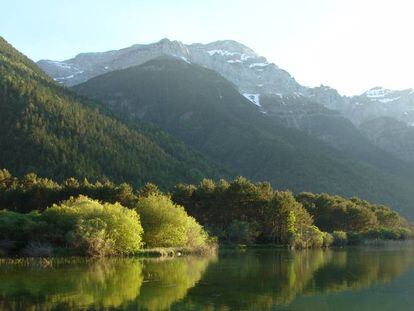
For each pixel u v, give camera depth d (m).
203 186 143.50
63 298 47.06
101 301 46.16
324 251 122.00
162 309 43.62
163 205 101.81
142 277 61.56
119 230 87.06
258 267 76.44
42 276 60.22
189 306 45.12
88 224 83.00
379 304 48.78
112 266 71.94
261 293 52.81
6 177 148.25
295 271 72.50
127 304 45.22
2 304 44.12
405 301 50.34
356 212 169.62
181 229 100.88
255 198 137.00
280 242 137.75
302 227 136.00
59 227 87.19
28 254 79.44
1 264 70.50
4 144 193.50
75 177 186.12
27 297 47.25
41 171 183.38
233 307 45.41
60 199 132.50
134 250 89.81
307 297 51.53
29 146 194.12
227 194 136.62
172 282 58.16
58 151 197.62
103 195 130.25
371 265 84.25
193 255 96.94
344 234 149.62
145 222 99.06
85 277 59.94
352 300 50.44
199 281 59.84
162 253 91.94
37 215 92.00
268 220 137.88
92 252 81.81
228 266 76.81
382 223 198.25
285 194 141.00
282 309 45.38
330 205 168.12
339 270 75.50
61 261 75.50
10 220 86.00
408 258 100.38
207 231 117.25
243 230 127.75
